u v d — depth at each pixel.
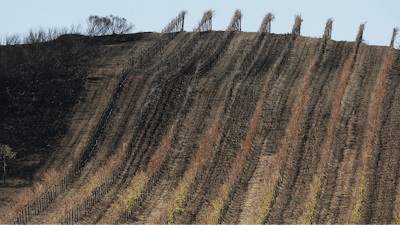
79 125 33.31
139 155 28.70
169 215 21.47
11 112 34.28
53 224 21.66
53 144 31.33
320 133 27.89
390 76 34.19
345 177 23.17
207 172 25.66
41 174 28.20
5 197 25.47
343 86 33.12
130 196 23.45
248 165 25.92
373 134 26.59
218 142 28.59
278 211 21.03
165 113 33.28
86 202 23.39
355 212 19.69
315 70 36.91
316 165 24.53
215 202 22.14
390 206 20.19
